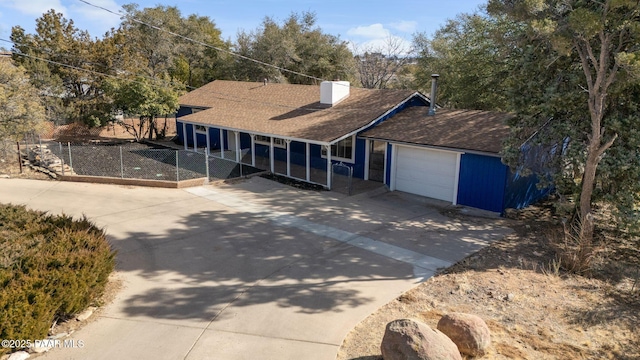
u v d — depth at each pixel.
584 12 8.77
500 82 18.12
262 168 20.03
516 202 14.20
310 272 9.20
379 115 17.64
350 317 7.30
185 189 16.52
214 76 42.81
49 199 14.89
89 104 28.78
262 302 7.81
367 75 45.62
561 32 9.60
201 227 12.10
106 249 7.86
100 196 15.38
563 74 11.10
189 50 41.38
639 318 7.43
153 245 10.67
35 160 20.03
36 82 26.38
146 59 34.56
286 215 13.35
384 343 5.72
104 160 21.23
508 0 10.52
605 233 12.06
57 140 27.69
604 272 9.41
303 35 41.81
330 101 20.50
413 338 5.55
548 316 7.45
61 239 7.77
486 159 13.70
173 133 32.44
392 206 14.49
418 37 35.31
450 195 15.00
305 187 16.97
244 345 6.42
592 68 10.76
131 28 36.88
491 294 8.24
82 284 6.84
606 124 10.55
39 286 6.19
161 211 13.63
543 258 10.12
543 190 15.78
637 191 10.75
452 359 5.45
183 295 8.05
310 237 11.41
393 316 7.36
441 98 30.92
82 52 28.75
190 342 6.49
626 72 9.20
